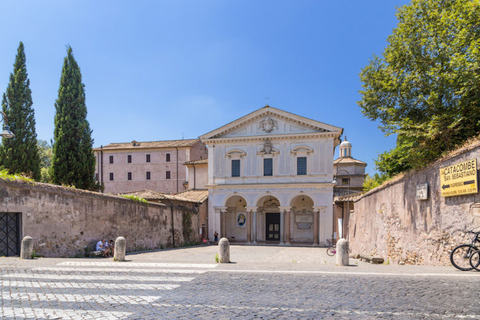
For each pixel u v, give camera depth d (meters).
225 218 45.25
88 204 19.64
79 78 33.44
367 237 22.48
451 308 6.15
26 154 31.59
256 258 25.11
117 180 67.19
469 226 10.29
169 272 10.45
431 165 12.70
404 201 15.41
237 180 44.78
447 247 11.52
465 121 13.99
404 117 15.88
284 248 37.00
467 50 13.27
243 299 7.07
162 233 30.20
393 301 6.70
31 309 6.36
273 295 7.39
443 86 14.05
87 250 19.31
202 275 9.92
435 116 13.91
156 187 65.56
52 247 16.81
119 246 14.05
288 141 43.81
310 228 44.19
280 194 43.06
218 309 6.35
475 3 13.60
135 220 25.09
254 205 43.78
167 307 6.51
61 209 17.56
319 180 42.34
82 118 33.03
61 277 9.52
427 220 13.01
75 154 32.09
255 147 44.81
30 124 32.53
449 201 11.45
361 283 8.50
